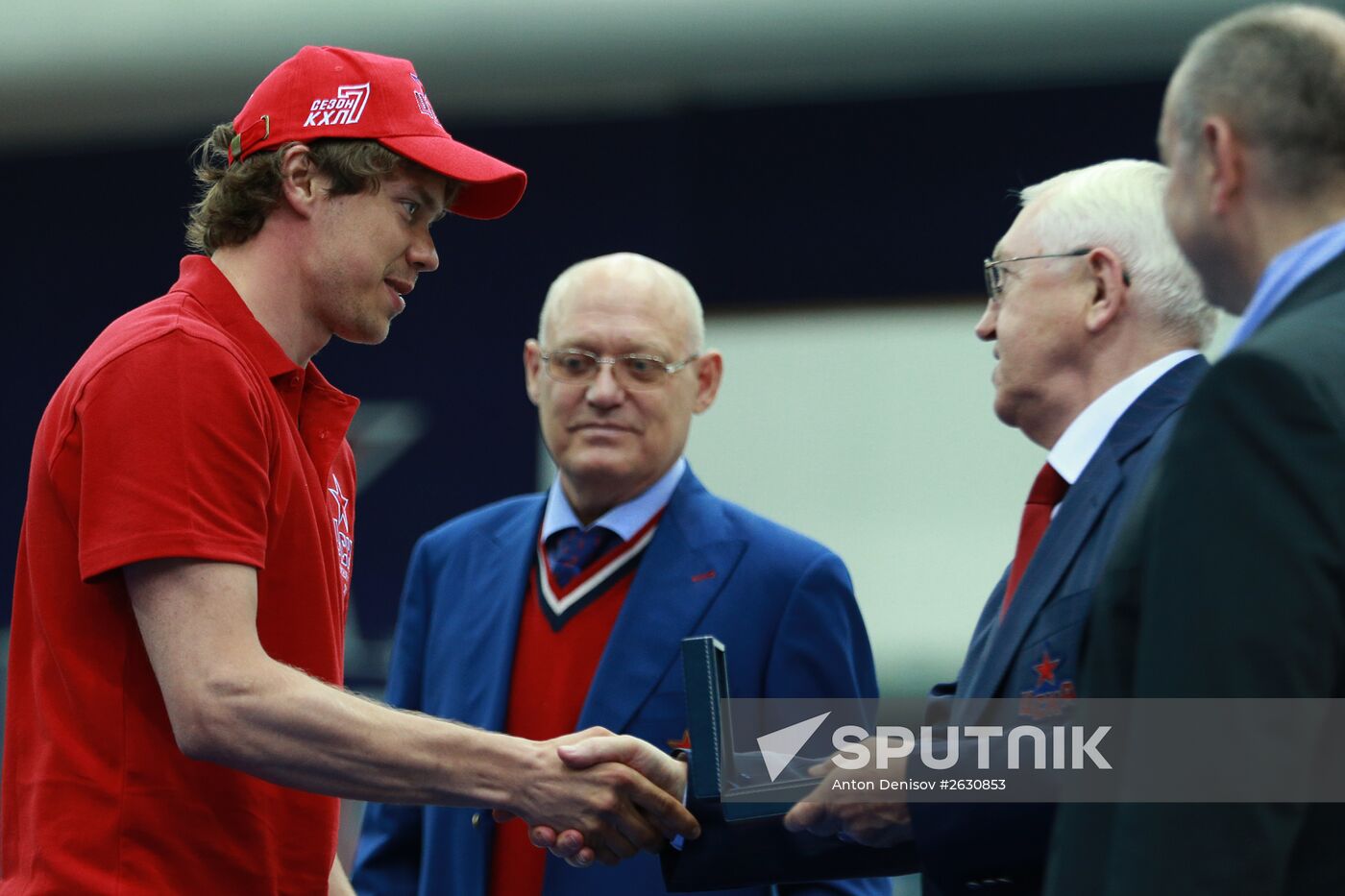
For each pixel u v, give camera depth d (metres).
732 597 8.40
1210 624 4.00
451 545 9.32
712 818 6.82
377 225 6.57
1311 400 4.07
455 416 19.17
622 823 6.79
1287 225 4.55
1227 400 4.15
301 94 6.59
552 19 18.62
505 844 8.27
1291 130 4.50
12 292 20.59
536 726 8.42
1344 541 4.00
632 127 19.48
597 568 8.66
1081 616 5.62
